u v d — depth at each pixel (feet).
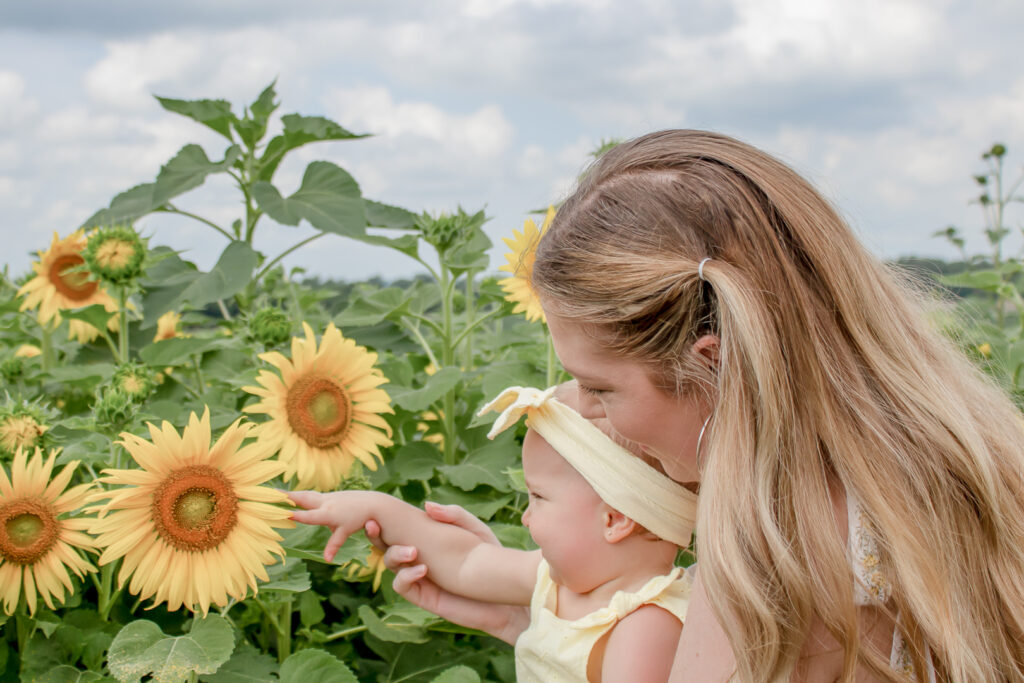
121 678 4.48
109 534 4.80
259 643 6.52
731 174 3.89
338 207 9.17
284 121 9.88
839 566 3.63
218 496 4.93
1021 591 3.97
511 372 7.82
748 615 3.56
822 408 3.72
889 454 3.79
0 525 5.03
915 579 3.70
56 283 9.55
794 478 3.68
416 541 5.04
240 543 4.92
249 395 8.29
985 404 4.41
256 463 4.99
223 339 9.61
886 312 3.98
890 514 3.71
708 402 3.82
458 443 8.11
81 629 5.50
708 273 3.67
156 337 10.34
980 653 3.90
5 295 11.53
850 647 3.61
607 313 3.75
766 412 3.60
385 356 9.61
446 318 8.80
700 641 3.85
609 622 4.13
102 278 8.36
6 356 10.19
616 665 4.05
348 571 6.56
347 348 6.51
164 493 4.87
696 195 3.84
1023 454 4.41
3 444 5.76
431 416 8.83
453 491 7.13
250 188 9.98
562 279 3.89
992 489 3.97
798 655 3.67
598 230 3.89
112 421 5.81
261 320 8.86
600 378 3.89
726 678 3.78
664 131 4.29
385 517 5.04
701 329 3.76
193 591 4.87
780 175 3.94
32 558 5.08
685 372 3.76
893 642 3.92
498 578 4.90
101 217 9.73
